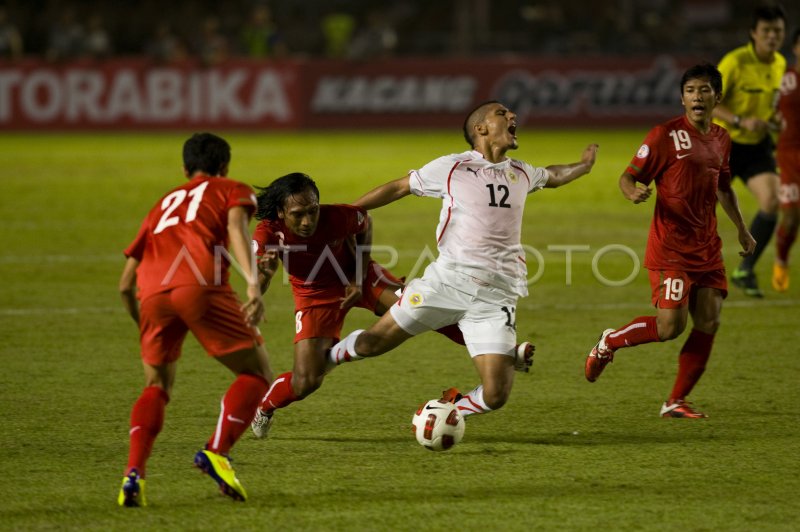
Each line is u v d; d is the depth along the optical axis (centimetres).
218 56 10031
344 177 6644
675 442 2088
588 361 2355
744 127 3278
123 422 2216
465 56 10706
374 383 2553
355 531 1622
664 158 2212
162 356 1781
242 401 1734
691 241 2219
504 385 1973
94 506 1725
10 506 1725
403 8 12256
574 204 5862
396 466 1939
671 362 2759
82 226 5053
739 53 3497
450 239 2011
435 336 3053
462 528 1634
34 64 9912
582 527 1638
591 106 10019
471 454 2009
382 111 10212
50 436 2114
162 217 1784
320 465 1944
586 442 2091
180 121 10062
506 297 2000
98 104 9981
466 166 2017
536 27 11000
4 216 5338
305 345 2075
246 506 1727
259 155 7944
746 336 3042
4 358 2773
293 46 11300
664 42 10381
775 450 2033
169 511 1703
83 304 3453
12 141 9175
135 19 11281
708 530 1627
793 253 4425
